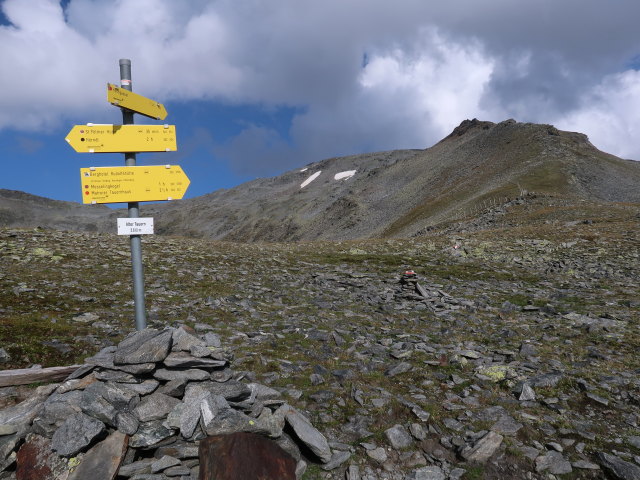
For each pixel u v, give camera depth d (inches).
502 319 180.9
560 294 234.1
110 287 193.0
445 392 107.9
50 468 68.4
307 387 106.3
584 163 1616.6
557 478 79.3
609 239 445.7
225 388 81.5
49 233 364.5
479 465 81.7
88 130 93.0
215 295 196.2
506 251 426.3
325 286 247.3
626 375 117.6
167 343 84.3
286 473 73.8
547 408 101.4
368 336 151.6
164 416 77.2
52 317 139.9
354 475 77.4
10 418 74.5
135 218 99.7
